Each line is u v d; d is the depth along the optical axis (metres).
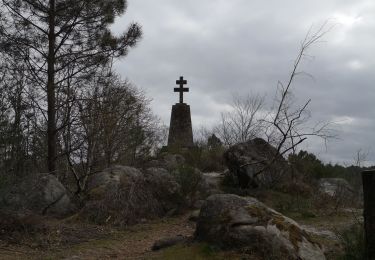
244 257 7.27
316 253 7.44
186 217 13.11
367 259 7.25
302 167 18.84
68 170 16.39
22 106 14.95
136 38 16.69
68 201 12.82
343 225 11.63
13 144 13.70
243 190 16.00
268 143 17.41
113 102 16.58
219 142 25.73
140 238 10.55
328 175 20.53
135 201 12.87
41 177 12.80
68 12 16.00
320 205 14.77
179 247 8.11
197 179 14.66
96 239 10.37
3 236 9.70
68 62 15.94
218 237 7.76
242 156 16.84
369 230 7.28
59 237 10.17
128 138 18.30
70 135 16.08
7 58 15.58
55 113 15.96
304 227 11.48
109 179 13.41
